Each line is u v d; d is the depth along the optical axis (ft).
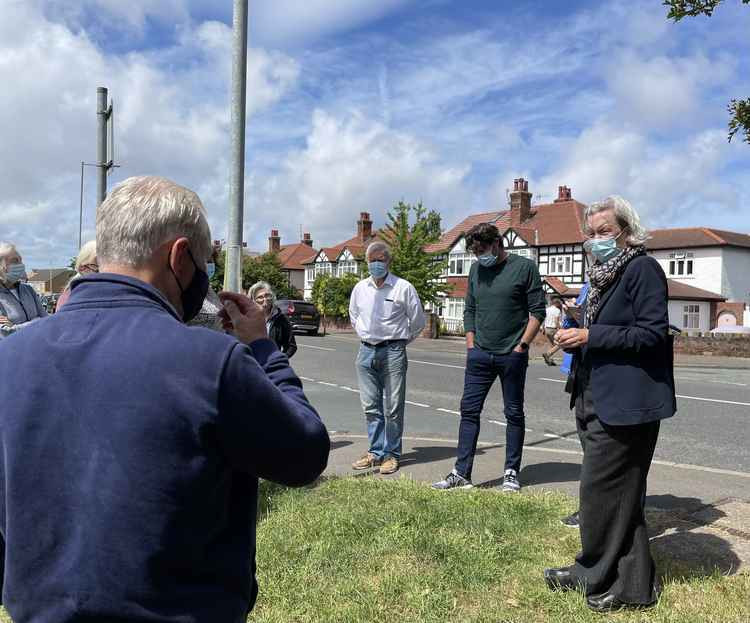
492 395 36.86
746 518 14.02
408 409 32.73
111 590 4.00
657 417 9.87
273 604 10.25
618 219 10.52
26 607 4.18
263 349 5.26
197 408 4.17
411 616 9.86
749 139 16.92
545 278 138.00
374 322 18.88
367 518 13.46
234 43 18.07
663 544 12.49
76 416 4.18
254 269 199.82
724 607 9.91
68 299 4.73
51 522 4.14
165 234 4.75
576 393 11.16
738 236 149.48
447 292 120.37
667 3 16.08
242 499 4.77
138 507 4.05
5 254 17.33
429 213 118.62
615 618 9.76
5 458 4.25
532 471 18.84
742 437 25.44
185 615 4.17
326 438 4.92
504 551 12.05
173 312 4.75
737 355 77.30
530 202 149.89
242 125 18.24
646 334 9.78
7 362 4.47
